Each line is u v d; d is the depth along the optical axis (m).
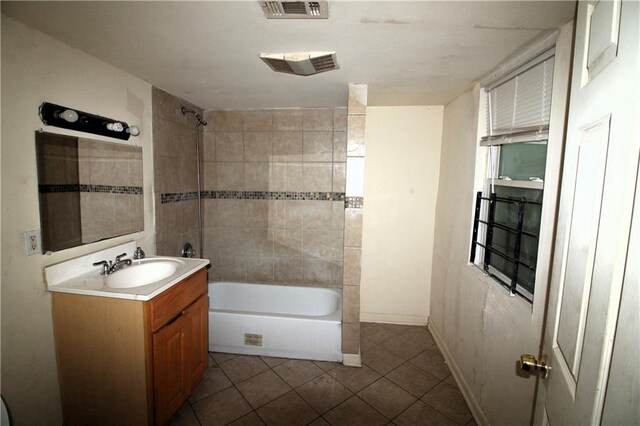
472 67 1.76
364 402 1.97
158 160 2.31
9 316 1.35
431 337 2.83
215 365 2.34
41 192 1.47
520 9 1.14
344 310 2.32
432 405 1.96
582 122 0.72
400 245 3.01
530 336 1.34
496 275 1.81
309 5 1.14
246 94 2.46
